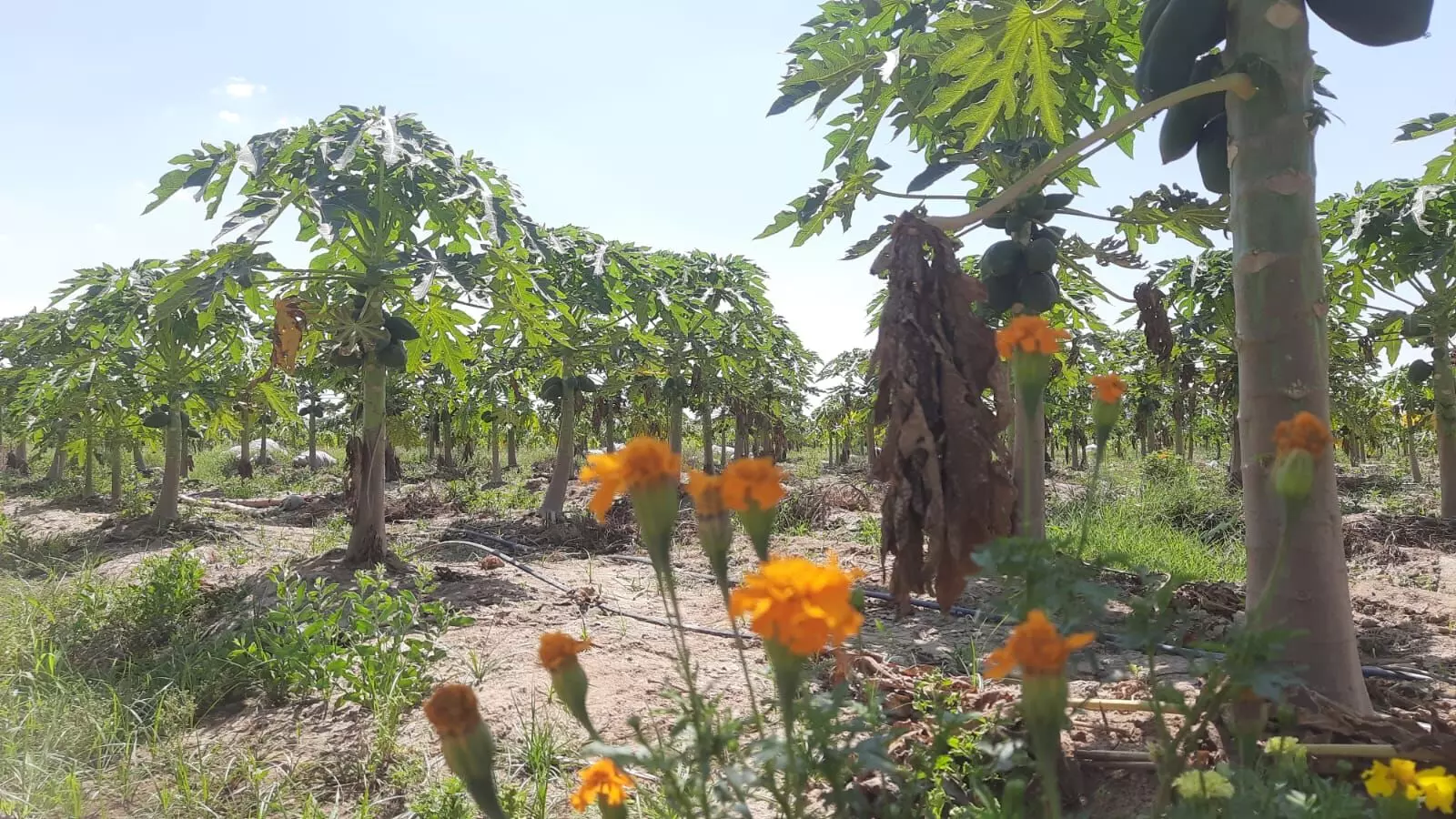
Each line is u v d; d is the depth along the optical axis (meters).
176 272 6.52
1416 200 8.90
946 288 2.68
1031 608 1.64
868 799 2.30
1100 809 2.29
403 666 4.19
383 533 7.67
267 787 3.41
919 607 5.81
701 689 4.16
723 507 1.51
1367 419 15.50
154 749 3.75
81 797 3.32
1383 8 2.70
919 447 2.53
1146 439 26.61
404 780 3.37
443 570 7.29
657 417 17.91
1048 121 4.14
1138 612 1.69
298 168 7.09
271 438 37.31
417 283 7.49
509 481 20.45
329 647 4.39
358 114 7.15
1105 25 4.96
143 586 6.05
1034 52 3.79
